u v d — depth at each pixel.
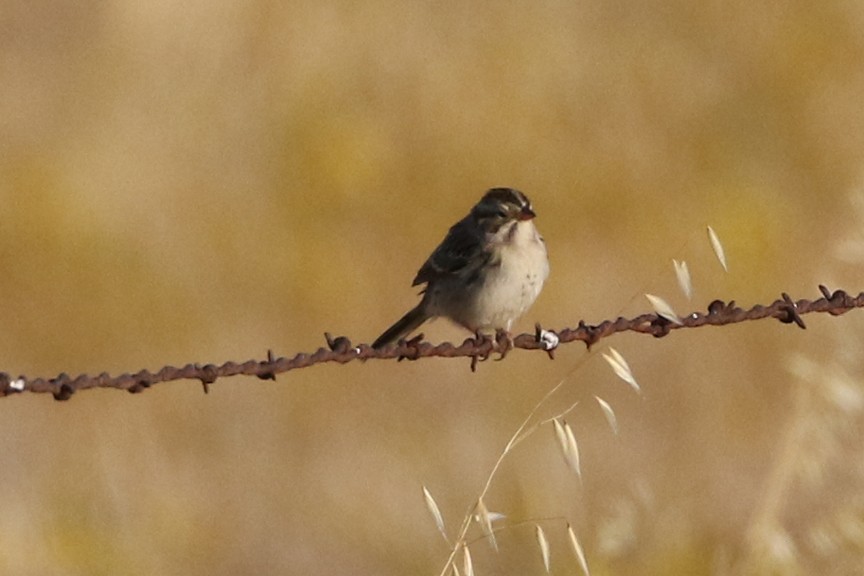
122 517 12.88
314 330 16.64
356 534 12.92
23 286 16.67
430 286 10.59
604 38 20.97
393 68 20.11
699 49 20.88
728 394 14.55
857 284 14.17
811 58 20.55
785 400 13.84
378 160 18.95
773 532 9.69
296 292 16.98
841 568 9.69
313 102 19.52
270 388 14.91
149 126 19.03
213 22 19.73
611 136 19.61
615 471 13.24
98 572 12.41
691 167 19.36
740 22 21.03
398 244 18.25
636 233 18.11
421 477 13.30
